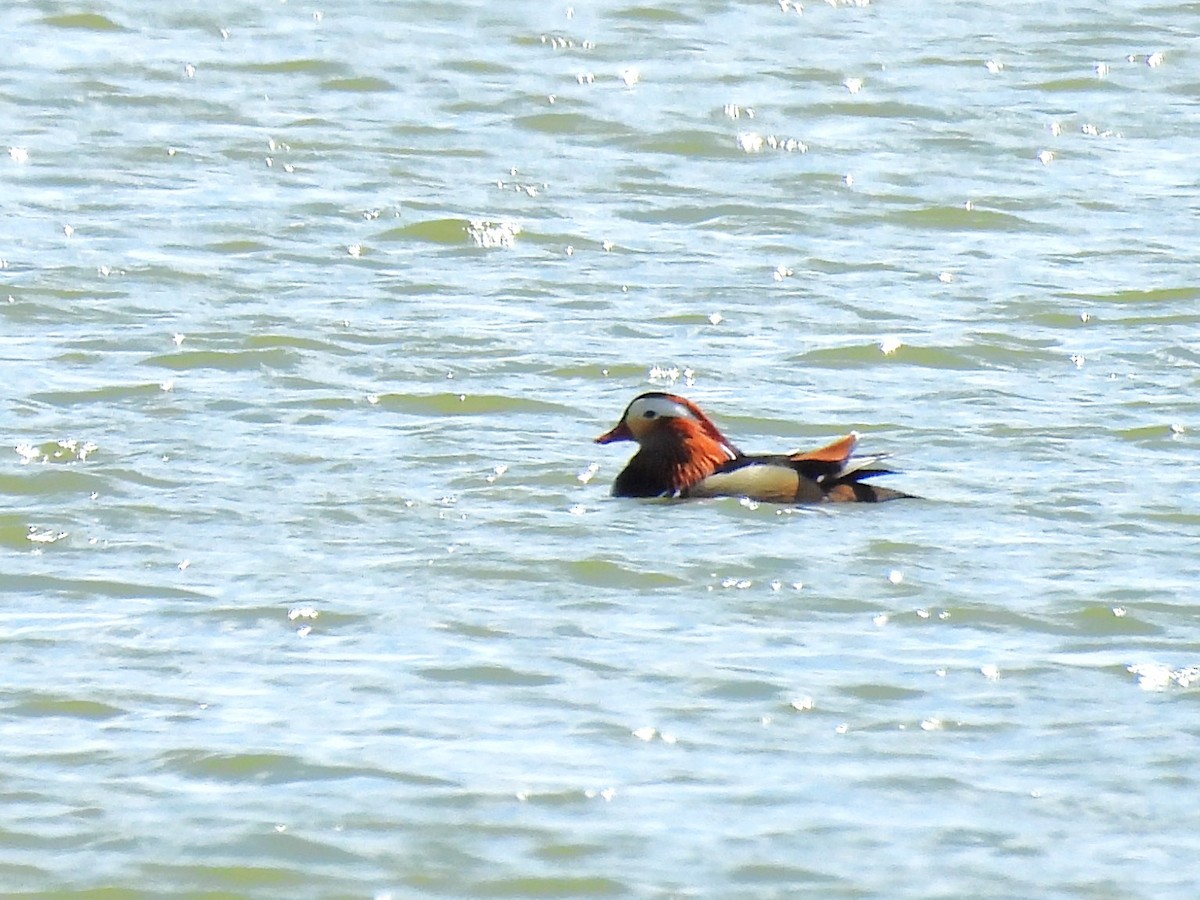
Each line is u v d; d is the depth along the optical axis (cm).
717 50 3306
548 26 3409
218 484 1691
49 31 3291
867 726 1279
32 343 2058
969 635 1413
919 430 1866
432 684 1326
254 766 1216
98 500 1645
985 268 2388
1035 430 1862
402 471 1738
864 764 1230
